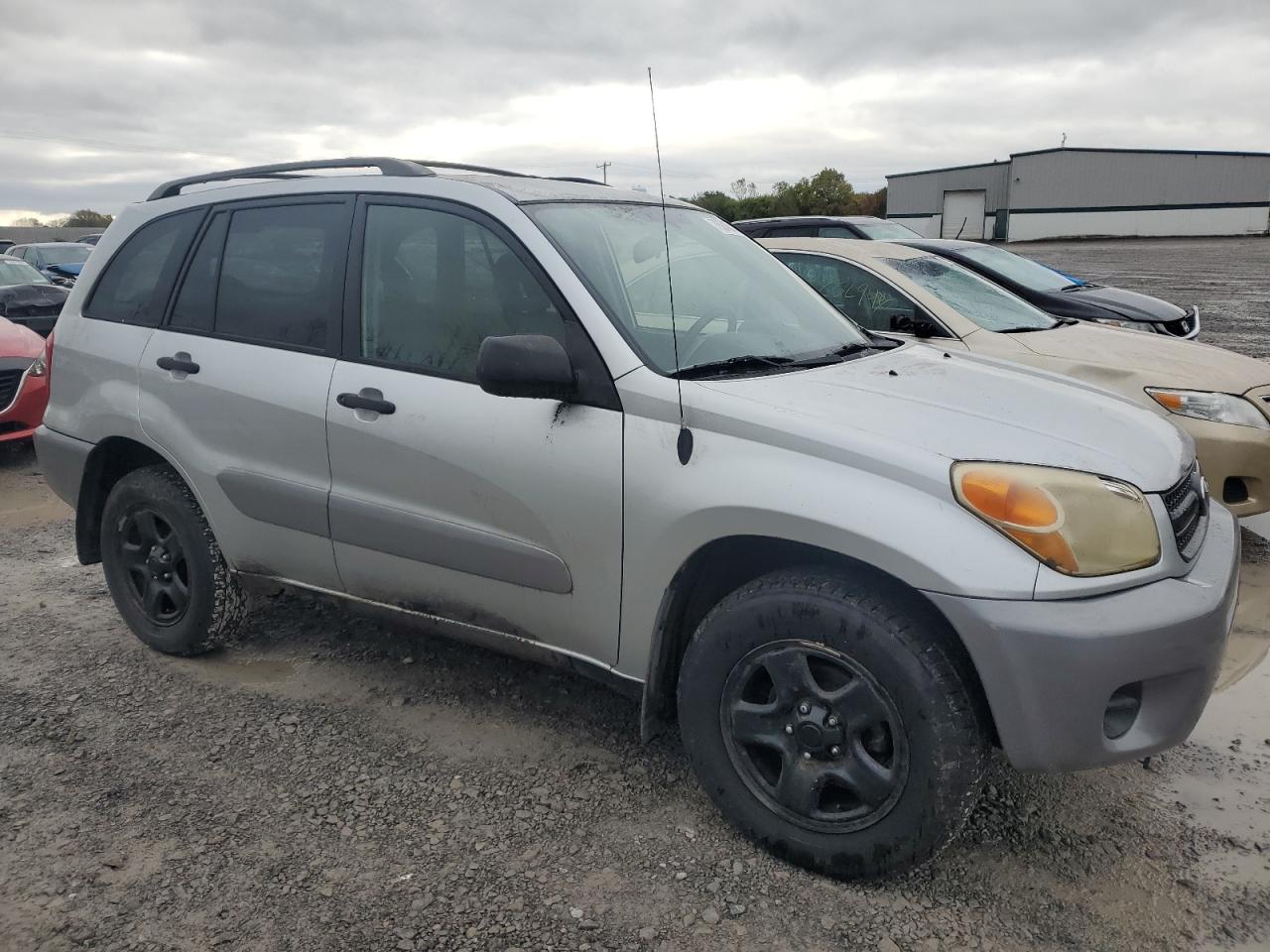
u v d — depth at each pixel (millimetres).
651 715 2811
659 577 2678
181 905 2465
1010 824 2801
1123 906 2465
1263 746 3236
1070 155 53406
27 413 7145
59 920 2410
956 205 58281
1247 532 5473
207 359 3539
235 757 3172
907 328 5797
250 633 4160
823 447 2455
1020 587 2236
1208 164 51812
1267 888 2527
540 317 2895
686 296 3158
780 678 2537
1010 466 2377
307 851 2684
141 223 3922
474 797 2939
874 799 2449
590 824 2807
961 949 2322
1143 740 2375
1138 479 2471
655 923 2408
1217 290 19812
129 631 4207
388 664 3850
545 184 3398
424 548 3102
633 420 2691
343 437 3186
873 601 2396
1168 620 2291
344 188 3377
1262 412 4805
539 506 2834
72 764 3127
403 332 3154
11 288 11797
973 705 2357
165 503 3711
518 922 2410
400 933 2369
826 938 2355
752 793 2635
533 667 3812
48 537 5602
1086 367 5203
